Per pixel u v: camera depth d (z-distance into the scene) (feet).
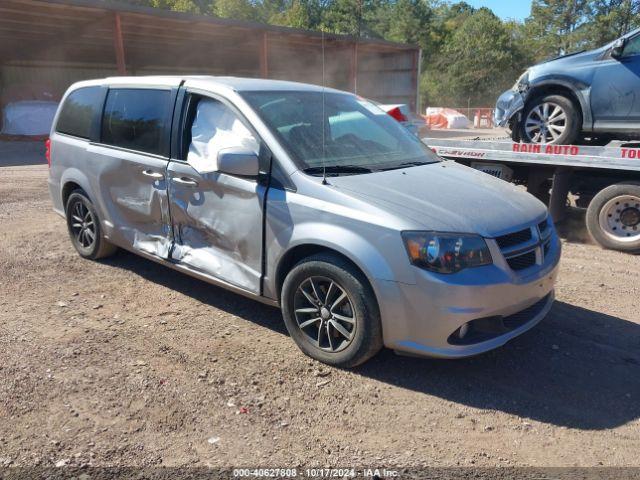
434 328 10.93
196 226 14.56
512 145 23.29
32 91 82.64
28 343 13.29
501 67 184.85
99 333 13.88
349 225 11.51
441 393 11.49
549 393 11.59
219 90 14.35
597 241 21.74
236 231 13.50
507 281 11.25
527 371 12.43
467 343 11.21
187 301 15.96
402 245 10.90
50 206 29.04
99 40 85.61
